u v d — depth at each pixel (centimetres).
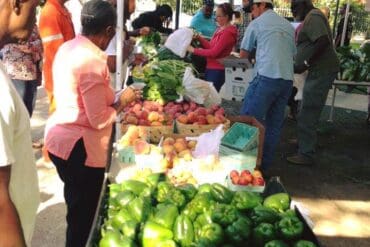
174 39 545
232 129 306
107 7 249
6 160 117
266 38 424
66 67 246
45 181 429
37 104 680
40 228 353
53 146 258
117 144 305
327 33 479
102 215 211
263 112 434
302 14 498
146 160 279
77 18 585
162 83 402
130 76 494
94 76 239
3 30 129
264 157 461
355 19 1739
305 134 519
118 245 177
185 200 215
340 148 594
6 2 126
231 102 799
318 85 496
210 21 823
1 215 115
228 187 254
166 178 248
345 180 490
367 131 675
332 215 408
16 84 450
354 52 665
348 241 365
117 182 257
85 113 252
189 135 339
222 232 189
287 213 207
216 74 593
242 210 210
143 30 628
